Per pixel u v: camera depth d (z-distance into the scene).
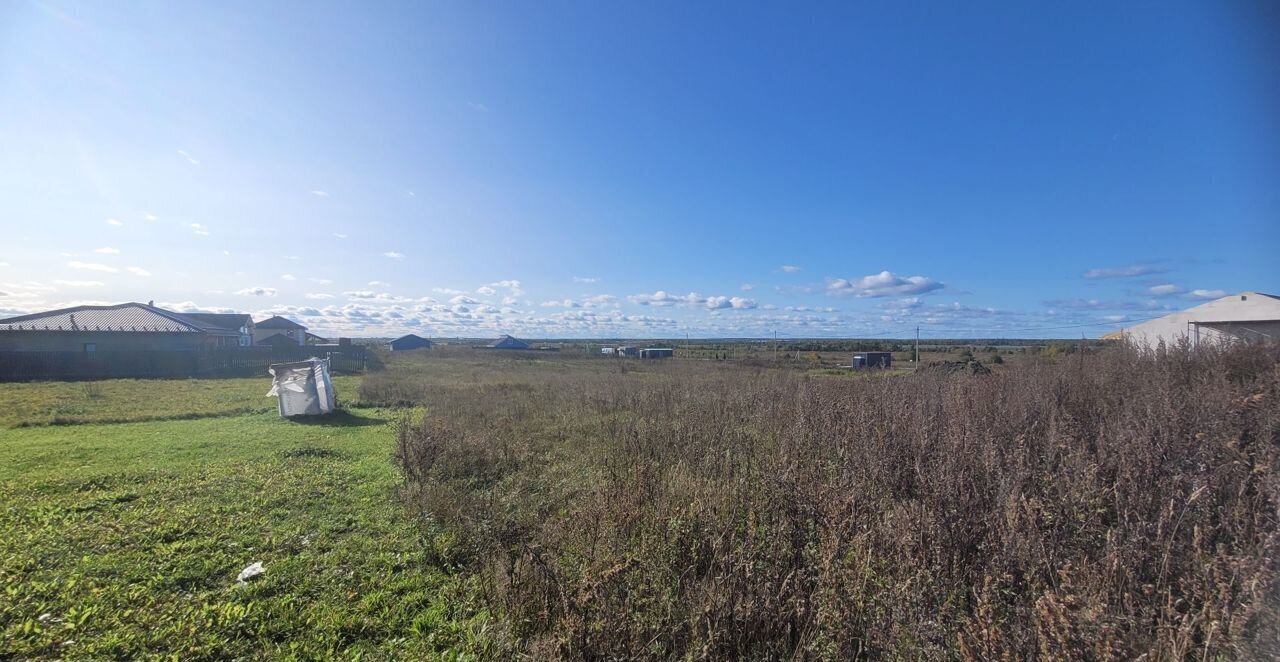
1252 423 4.51
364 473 6.94
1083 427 5.34
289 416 12.51
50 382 21.77
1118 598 2.51
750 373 15.17
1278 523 2.80
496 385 17.98
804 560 3.10
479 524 4.50
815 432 5.77
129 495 5.89
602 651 2.43
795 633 2.63
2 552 4.22
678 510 3.80
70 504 5.54
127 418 12.44
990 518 3.24
